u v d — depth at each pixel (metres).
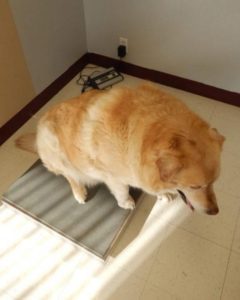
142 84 1.23
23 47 1.98
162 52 2.36
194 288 1.41
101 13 2.38
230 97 2.32
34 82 2.20
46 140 1.47
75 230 1.60
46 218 1.65
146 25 2.26
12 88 2.01
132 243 1.57
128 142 1.10
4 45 1.83
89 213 1.67
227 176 1.86
